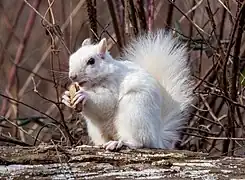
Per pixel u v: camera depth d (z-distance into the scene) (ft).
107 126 26.18
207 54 34.76
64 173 22.43
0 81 43.80
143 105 25.32
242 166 22.97
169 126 27.58
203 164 23.08
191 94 29.01
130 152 23.84
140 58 28.68
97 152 23.58
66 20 41.91
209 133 32.76
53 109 39.52
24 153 23.00
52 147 23.20
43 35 49.03
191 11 34.06
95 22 33.37
